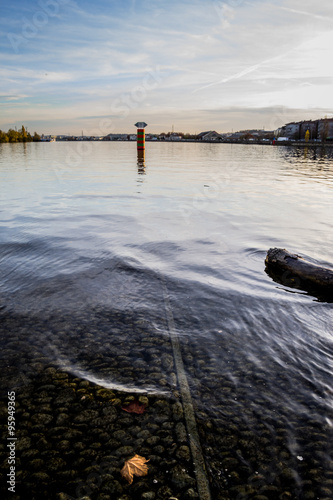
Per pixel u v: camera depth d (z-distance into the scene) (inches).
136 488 55.1
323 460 61.1
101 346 95.1
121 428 67.1
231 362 89.1
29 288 133.5
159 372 84.4
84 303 121.6
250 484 56.4
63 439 64.4
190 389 78.4
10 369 84.2
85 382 80.4
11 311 114.4
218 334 102.7
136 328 105.0
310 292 135.2
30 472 57.7
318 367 88.0
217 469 58.9
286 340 100.5
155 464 59.5
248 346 96.8
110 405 73.0
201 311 117.0
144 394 76.4
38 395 75.8
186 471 58.3
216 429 67.2
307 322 111.5
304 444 64.3
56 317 111.0
